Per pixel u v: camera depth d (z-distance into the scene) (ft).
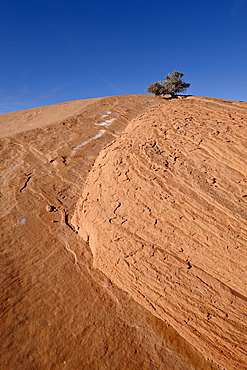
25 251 18.76
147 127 21.22
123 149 19.10
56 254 18.28
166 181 15.05
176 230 13.12
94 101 82.23
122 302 13.88
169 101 28.89
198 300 11.32
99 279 15.60
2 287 15.30
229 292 10.78
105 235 15.90
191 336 11.44
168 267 12.65
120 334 12.21
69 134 49.83
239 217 12.00
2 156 40.27
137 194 15.44
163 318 12.51
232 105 24.43
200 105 23.61
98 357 11.22
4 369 10.80
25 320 13.10
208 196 13.38
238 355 10.15
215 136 17.22
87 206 18.97
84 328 12.57
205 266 11.75
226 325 10.48
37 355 11.38
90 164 36.73
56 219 23.21
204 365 10.78
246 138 16.35
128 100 81.71
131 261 13.92
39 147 43.21
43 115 83.71
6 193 28.37
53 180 31.73
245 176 13.91
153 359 11.10
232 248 11.40
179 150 17.13
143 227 14.24
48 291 14.93
